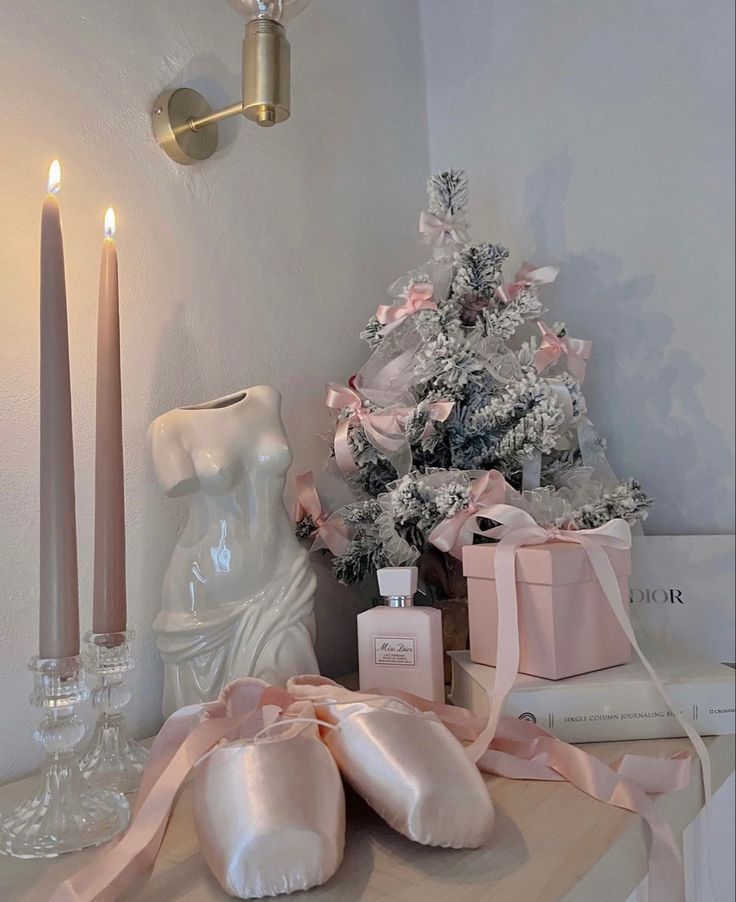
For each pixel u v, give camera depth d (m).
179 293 0.71
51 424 0.45
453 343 0.73
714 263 0.88
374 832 0.44
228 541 0.61
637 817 0.46
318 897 0.37
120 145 0.67
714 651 0.81
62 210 0.62
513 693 0.58
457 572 0.77
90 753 0.54
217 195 0.76
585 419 0.81
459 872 0.40
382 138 1.00
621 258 0.93
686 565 0.82
